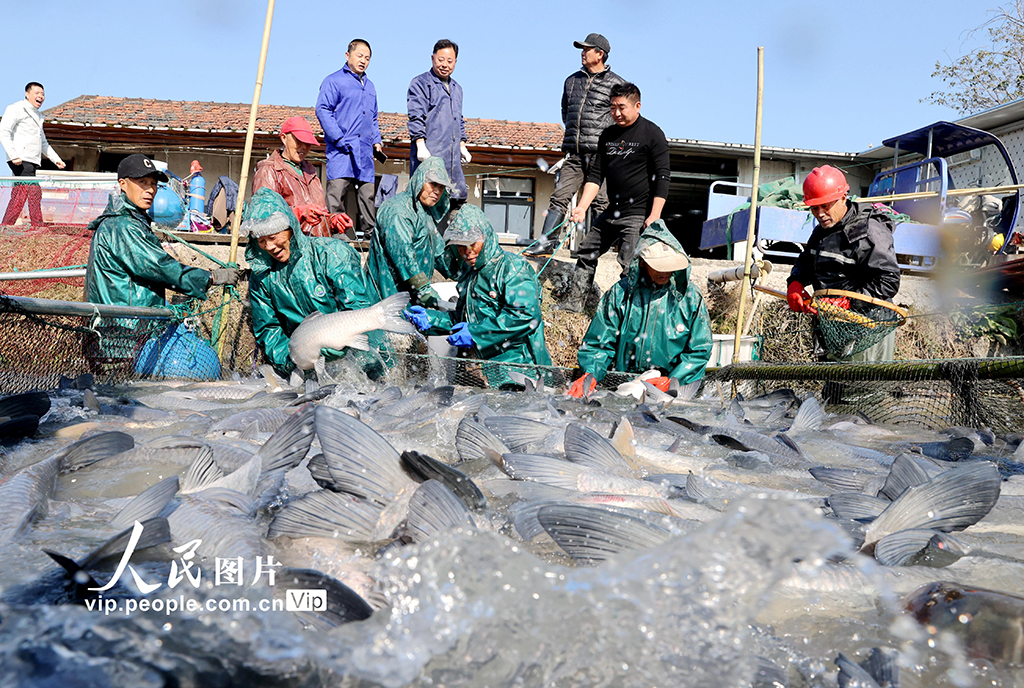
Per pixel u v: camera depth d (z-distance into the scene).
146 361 6.45
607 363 6.84
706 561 1.36
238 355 8.33
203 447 2.65
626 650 1.34
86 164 19.52
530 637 1.37
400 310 6.09
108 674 1.23
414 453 2.06
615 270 9.74
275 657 1.31
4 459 3.05
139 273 6.62
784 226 10.23
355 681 1.27
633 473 2.97
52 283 8.77
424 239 7.54
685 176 18.23
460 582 1.49
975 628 1.56
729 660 1.35
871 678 1.36
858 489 2.93
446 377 6.75
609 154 8.12
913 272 10.55
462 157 9.34
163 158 19.33
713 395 6.89
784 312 9.26
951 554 2.01
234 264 7.62
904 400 5.37
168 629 1.39
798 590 1.85
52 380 5.11
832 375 5.77
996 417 4.83
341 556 1.84
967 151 11.54
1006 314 9.32
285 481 2.52
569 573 1.48
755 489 2.74
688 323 6.68
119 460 2.88
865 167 17.66
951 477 2.31
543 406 4.89
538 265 9.28
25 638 1.34
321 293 6.86
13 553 1.90
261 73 7.88
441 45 8.88
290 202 7.90
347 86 8.94
